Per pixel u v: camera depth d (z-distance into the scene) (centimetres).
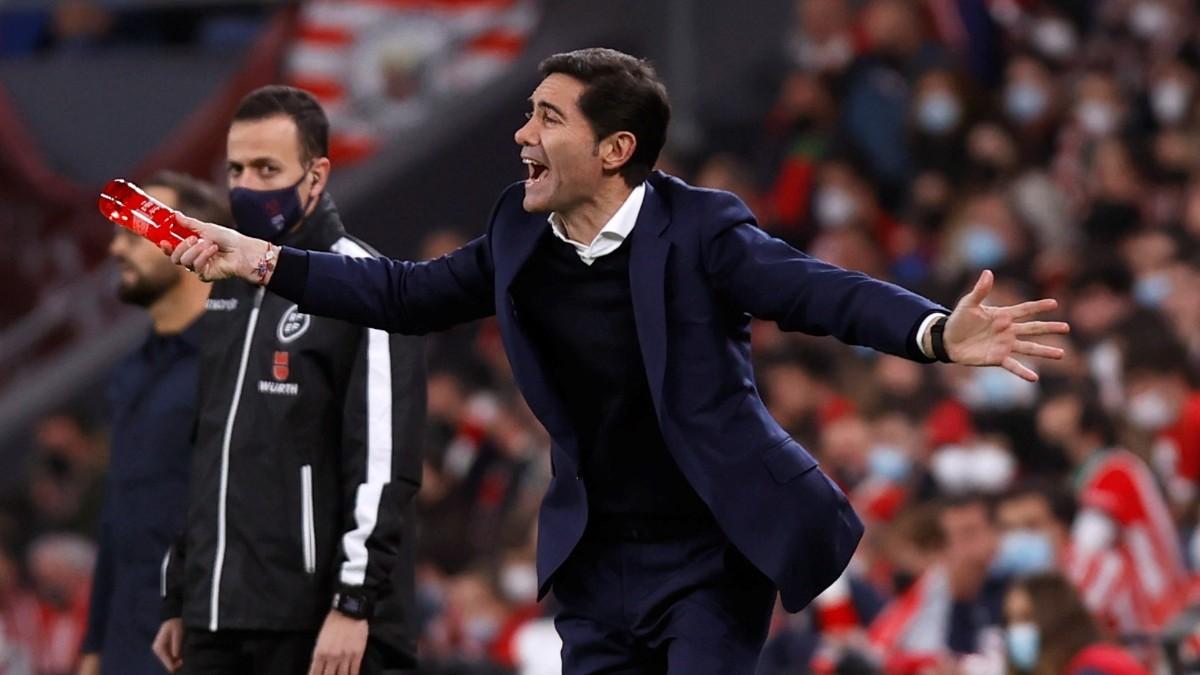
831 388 2988
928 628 2194
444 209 4225
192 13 4631
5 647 3111
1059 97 3697
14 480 4084
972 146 3528
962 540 2203
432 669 2445
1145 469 2261
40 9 4697
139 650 1742
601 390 1328
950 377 2873
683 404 1299
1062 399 2575
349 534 1507
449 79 4319
